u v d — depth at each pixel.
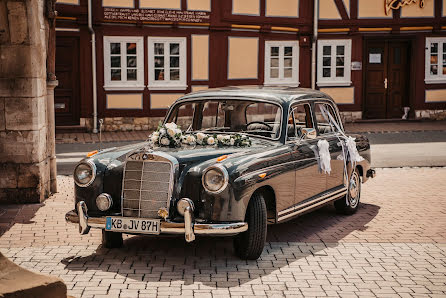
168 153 5.75
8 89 8.15
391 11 20.36
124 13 17.48
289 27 19.62
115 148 6.38
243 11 18.84
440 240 6.73
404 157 13.02
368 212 8.12
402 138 16.39
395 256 6.11
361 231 7.12
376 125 19.69
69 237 6.71
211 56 18.64
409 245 6.52
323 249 6.34
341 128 7.87
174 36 18.14
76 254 6.08
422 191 9.55
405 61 20.86
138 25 17.66
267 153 6.04
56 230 6.99
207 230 5.34
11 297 3.32
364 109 20.72
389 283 5.30
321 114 7.38
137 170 5.59
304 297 4.93
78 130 17.41
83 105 17.44
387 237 6.85
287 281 5.31
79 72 17.39
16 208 8.09
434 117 21.03
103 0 17.27
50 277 3.53
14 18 8.03
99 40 17.41
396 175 11.02
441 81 20.94
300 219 7.74
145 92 18.11
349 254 6.17
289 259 5.97
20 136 8.27
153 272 5.52
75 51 17.30
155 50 18.06
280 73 19.75
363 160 8.15
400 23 20.41
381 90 20.81
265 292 5.03
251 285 5.20
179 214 5.54
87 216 5.68
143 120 18.16
